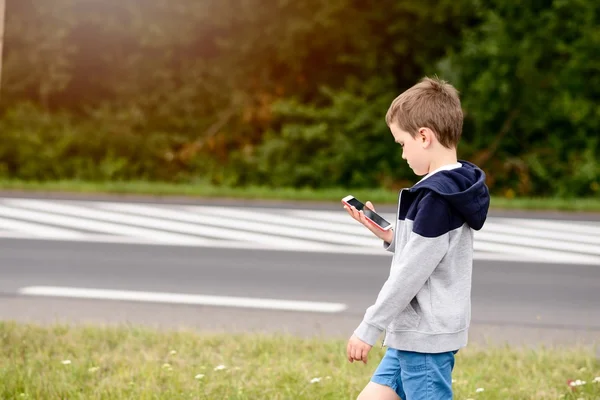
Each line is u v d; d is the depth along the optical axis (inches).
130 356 303.6
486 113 987.3
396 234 167.6
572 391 266.5
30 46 1117.7
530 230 684.7
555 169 989.8
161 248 575.8
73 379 269.9
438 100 167.3
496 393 261.1
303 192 891.4
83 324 356.5
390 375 174.2
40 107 1124.5
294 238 620.7
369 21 1092.5
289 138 1026.1
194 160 1057.5
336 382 268.8
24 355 298.8
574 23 984.9
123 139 1057.5
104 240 604.1
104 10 1123.9
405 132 169.8
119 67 1145.4
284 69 1134.4
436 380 164.6
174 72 1147.3
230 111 1101.1
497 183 1015.6
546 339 356.5
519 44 974.4
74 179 1024.2
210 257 546.3
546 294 456.1
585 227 705.6
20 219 699.4
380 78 1075.3
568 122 1008.2
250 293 444.8
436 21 1056.2
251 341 327.9
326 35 1090.1
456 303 163.8
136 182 1009.5
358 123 1015.0
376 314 162.1
